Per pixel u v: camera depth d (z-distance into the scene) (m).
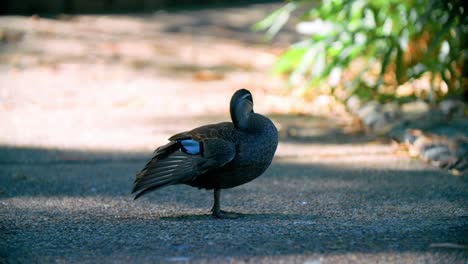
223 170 8.23
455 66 15.47
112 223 8.52
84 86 17.55
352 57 16.22
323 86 17.48
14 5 25.06
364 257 7.06
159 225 8.36
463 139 12.13
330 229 8.06
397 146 12.75
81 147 12.91
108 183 10.71
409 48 15.89
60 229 8.28
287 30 25.62
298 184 10.55
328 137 13.55
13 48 20.09
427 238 7.65
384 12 15.99
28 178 10.95
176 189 10.38
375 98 15.68
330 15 16.50
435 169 11.28
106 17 25.88
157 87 17.67
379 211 9.00
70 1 26.20
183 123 14.59
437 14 15.19
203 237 7.79
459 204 9.30
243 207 9.39
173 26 25.17
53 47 20.52
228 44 23.03
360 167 11.47
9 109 15.63
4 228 8.35
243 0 31.05
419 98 15.38
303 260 6.99
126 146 12.98
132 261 7.07
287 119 14.97
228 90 17.55
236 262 6.97
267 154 8.32
